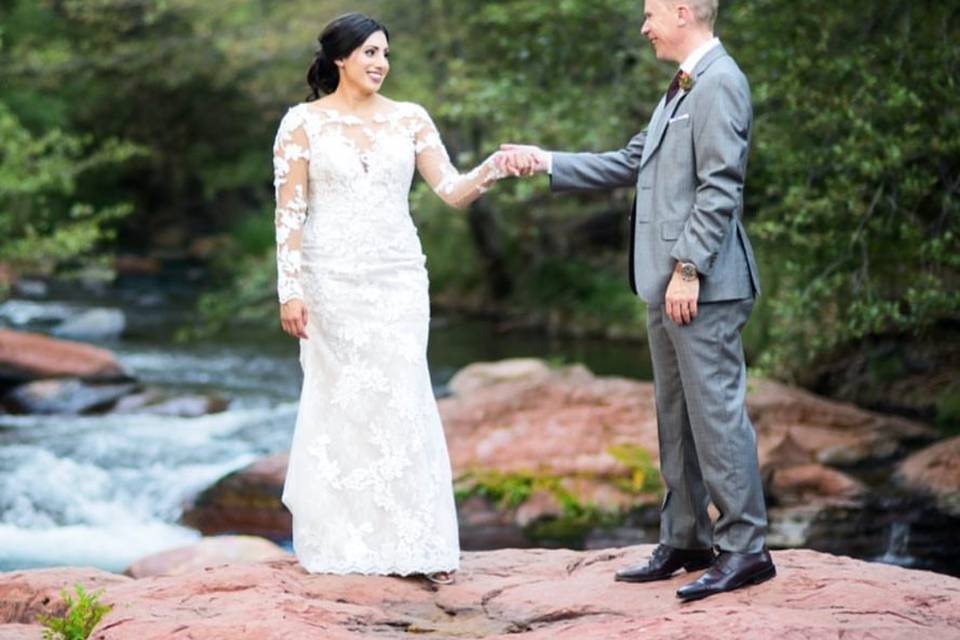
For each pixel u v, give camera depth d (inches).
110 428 453.4
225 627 153.3
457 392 490.3
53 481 393.4
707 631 144.2
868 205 368.8
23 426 455.8
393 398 189.5
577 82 476.1
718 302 164.4
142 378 544.4
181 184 1109.7
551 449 389.1
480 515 369.4
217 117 1067.3
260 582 179.8
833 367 506.9
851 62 343.9
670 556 178.7
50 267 812.0
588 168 183.8
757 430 410.6
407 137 194.2
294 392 524.4
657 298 167.8
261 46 655.1
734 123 160.9
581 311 717.9
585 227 789.2
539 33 463.2
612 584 178.7
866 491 376.5
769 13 372.2
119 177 1092.5
